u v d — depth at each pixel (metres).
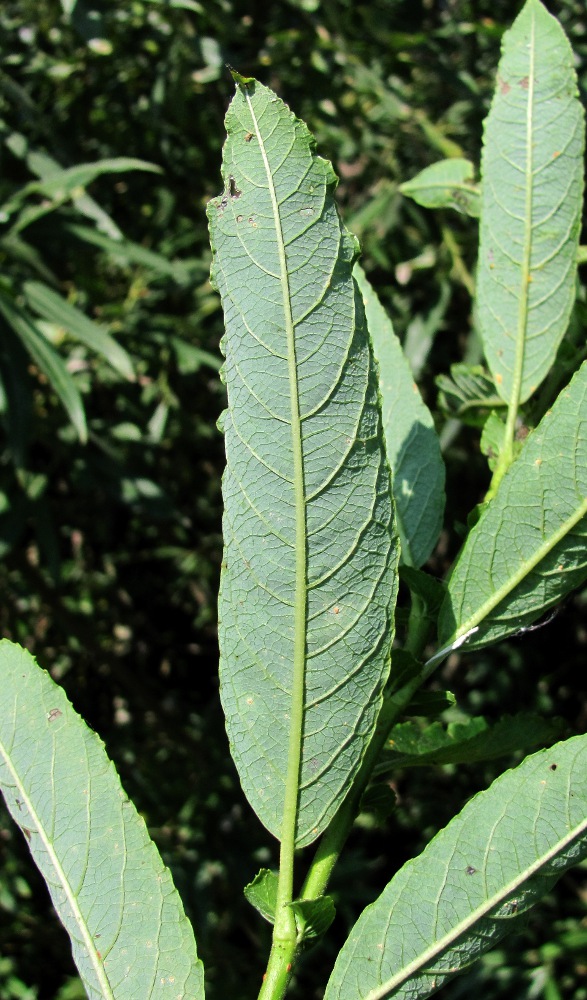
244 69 0.83
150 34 0.87
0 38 0.84
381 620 0.27
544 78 0.31
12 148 0.74
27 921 0.91
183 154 0.91
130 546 1.06
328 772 0.27
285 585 0.27
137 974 0.27
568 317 0.31
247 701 0.27
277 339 0.26
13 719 0.28
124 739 0.97
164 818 0.91
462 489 0.86
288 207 0.26
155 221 0.92
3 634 0.96
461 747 0.30
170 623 1.12
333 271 0.26
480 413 0.34
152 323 0.84
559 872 0.27
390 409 0.32
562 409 0.28
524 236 0.31
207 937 0.83
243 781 0.27
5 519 0.75
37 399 0.80
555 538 0.28
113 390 0.89
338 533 0.27
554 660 0.91
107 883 0.27
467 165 0.36
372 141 0.82
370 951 0.27
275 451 0.26
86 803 0.28
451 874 0.27
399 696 0.28
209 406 0.95
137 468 0.88
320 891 0.27
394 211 0.80
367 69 0.80
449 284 0.77
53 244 0.77
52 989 0.93
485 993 0.75
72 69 0.84
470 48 0.81
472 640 0.28
